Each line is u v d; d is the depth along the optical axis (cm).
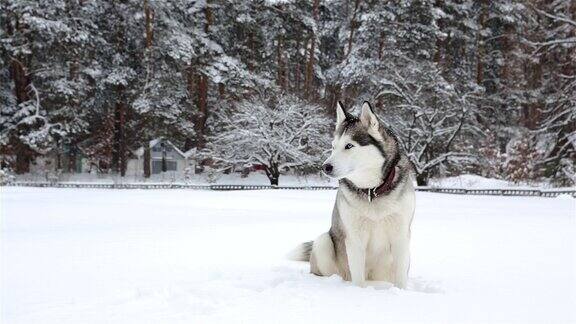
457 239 841
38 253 671
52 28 3609
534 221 1130
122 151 4138
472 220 1158
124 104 4141
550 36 3278
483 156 3100
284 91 3694
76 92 3803
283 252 706
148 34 3850
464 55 4362
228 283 492
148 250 704
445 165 3053
